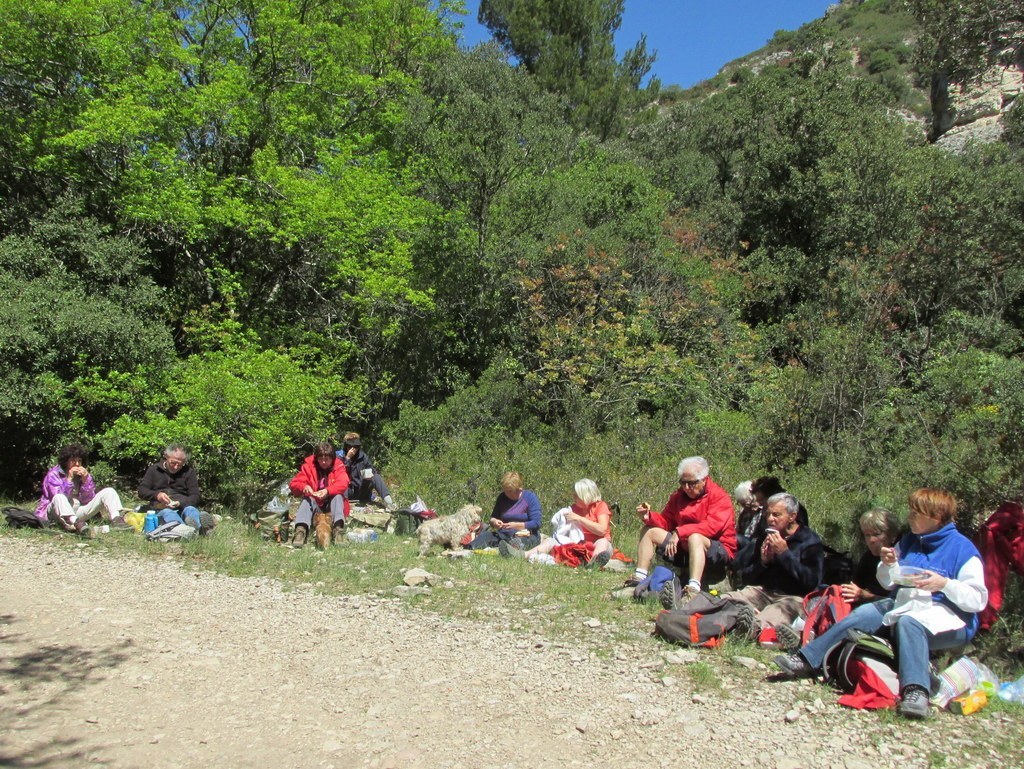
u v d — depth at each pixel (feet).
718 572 22.13
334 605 21.02
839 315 57.06
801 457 42.32
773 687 15.29
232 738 13.34
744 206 82.07
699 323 60.39
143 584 23.04
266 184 51.67
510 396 51.06
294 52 56.08
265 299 58.49
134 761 12.50
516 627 19.15
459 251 56.54
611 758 12.56
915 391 48.91
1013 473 21.40
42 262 43.39
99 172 51.03
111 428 41.09
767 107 82.33
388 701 14.79
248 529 31.48
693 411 50.80
